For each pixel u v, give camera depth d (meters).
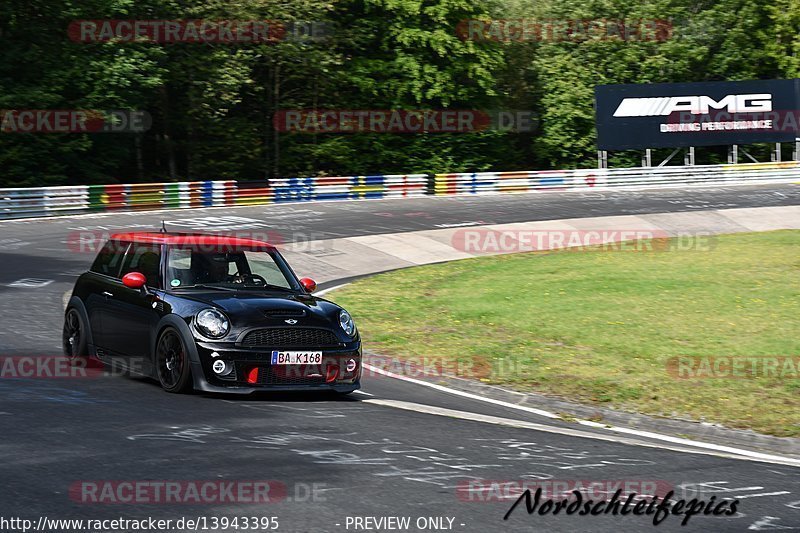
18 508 12.23
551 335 31.33
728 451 18.55
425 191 90.12
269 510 12.58
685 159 110.00
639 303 38.28
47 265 46.16
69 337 23.78
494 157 116.31
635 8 123.62
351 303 38.59
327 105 107.44
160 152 103.56
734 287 43.00
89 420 17.36
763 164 106.06
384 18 107.88
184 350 19.59
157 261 21.75
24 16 86.75
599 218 73.94
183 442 16.08
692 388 23.83
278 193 81.81
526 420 20.72
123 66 84.12
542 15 124.69
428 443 17.08
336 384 20.58
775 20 124.94
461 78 110.12
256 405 19.55
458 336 31.16
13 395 19.33
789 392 23.50
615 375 25.34
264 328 19.72
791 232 69.88
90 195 70.06
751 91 106.56
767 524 13.02
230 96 94.00
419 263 55.62
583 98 118.75
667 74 122.69
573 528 12.52
